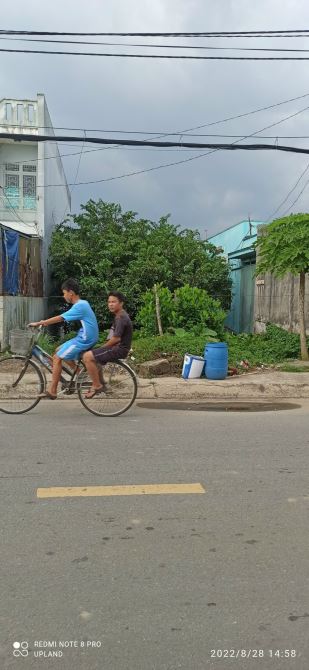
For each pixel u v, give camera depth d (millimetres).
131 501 4109
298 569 3174
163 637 2553
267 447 5621
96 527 3668
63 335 20328
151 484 4457
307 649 2500
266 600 2855
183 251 20266
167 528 3670
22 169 20688
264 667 2383
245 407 7992
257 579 3057
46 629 2598
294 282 14883
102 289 19641
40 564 3178
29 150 20703
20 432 6109
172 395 8734
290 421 6938
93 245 20984
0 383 7289
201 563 3221
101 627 2617
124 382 7129
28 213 20734
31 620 2662
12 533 3562
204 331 13477
